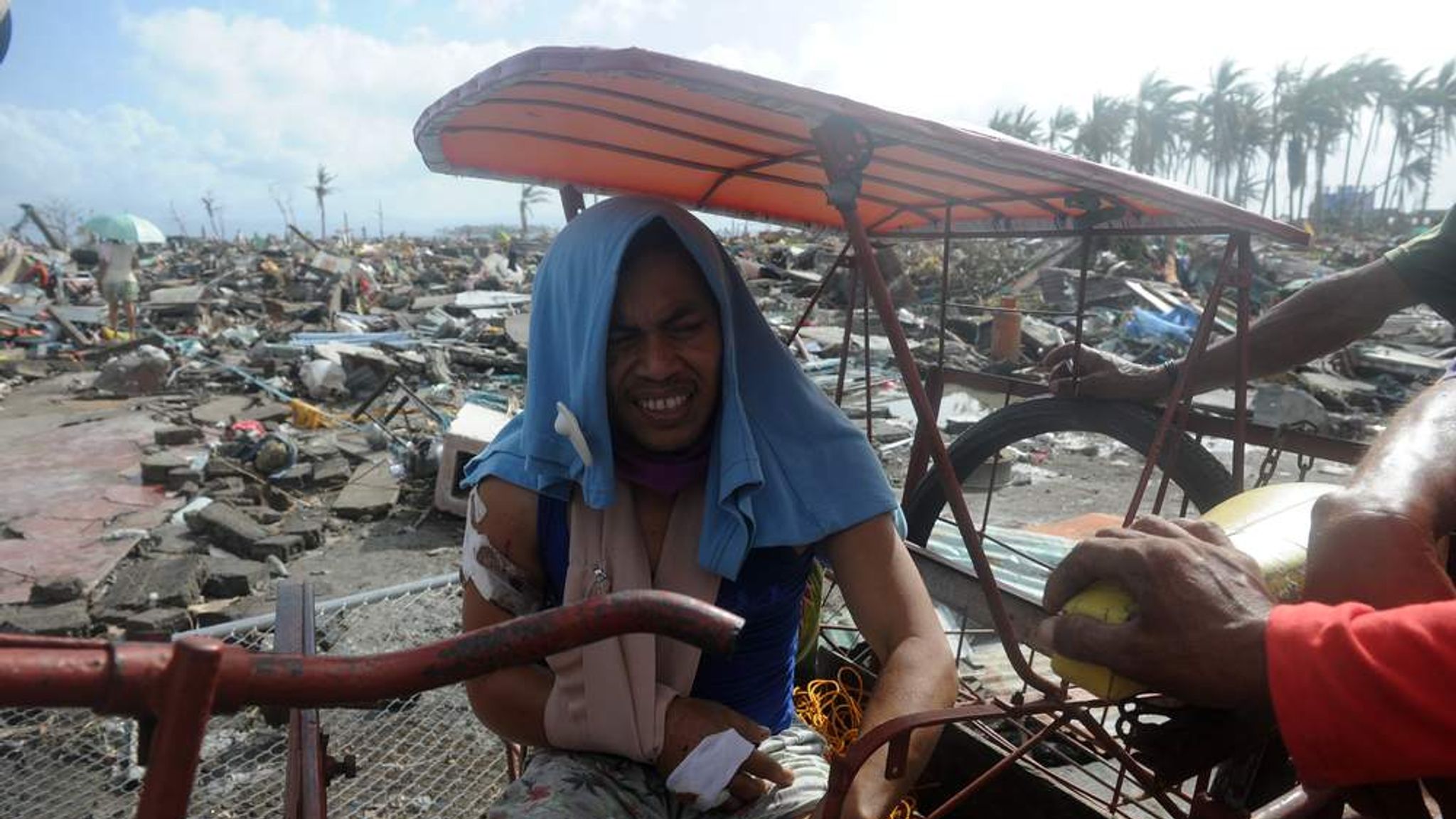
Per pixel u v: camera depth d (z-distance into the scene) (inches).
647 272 63.1
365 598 147.7
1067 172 57.9
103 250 688.4
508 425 73.5
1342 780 40.2
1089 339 613.0
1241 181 3041.3
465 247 1907.0
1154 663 45.2
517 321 671.1
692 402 65.6
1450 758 37.7
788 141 73.1
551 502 67.4
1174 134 2965.1
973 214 97.3
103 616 225.9
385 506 309.1
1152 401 110.0
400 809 141.9
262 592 249.4
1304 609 42.1
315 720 64.8
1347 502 45.7
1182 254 930.7
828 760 92.0
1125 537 48.7
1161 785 55.3
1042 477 353.4
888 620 68.4
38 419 453.4
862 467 70.1
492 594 68.5
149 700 26.3
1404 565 43.4
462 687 172.9
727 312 64.7
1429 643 37.5
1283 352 103.0
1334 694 39.1
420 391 522.9
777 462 68.1
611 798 64.3
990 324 645.3
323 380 511.8
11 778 149.8
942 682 64.1
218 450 370.6
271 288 993.5
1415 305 98.4
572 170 85.7
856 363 559.8
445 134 72.7
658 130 71.5
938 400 129.9
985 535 128.6
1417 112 3142.2
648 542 68.2
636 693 64.2
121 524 298.2
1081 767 102.7
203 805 144.9
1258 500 61.9
